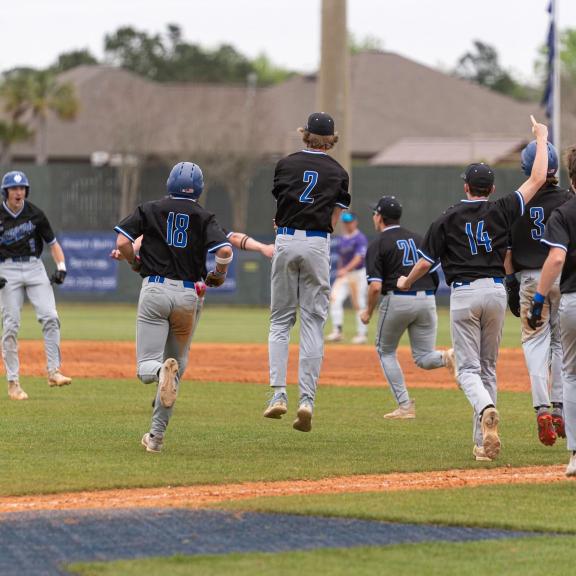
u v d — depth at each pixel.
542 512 18.17
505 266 25.12
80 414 30.06
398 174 99.88
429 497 19.25
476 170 23.53
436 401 34.56
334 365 46.59
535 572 14.73
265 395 35.56
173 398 23.08
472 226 23.33
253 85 180.00
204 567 14.65
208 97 157.62
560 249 20.27
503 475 21.70
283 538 16.30
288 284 24.72
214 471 21.61
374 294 29.80
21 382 38.28
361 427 28.47
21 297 33.03
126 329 65.19
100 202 106.81
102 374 41.56
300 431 27.44
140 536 16.30
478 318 23.44
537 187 23.53
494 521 17.47
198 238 23.33
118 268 93.00
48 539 16.08
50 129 168.12
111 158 142.75
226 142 137.62
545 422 24.08
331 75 68.88
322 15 69.25
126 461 22.64
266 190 107.00
